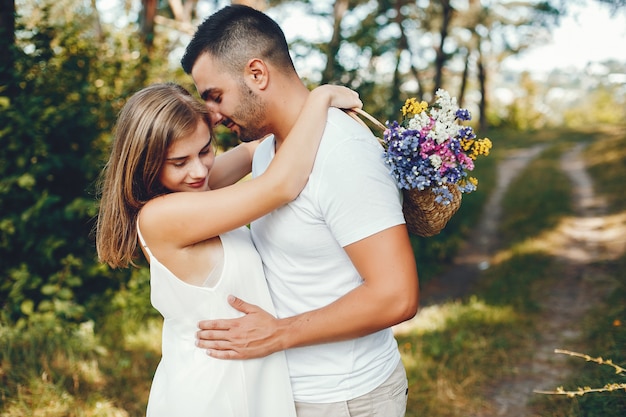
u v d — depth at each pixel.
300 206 1.67
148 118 1.66
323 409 1.75
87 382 3.57
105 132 4.96
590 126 31.03
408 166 1.62
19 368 3.45
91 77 5.19
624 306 5.22
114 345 4.31
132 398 3.54
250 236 1.91
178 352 1.77
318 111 1.66
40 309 4.21
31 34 4.90
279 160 1.63
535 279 6.93
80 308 4.21
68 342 3.90
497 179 16.61
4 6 4.57
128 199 1.73
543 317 5.60
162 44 6.31
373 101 7.54
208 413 1.69
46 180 4.60
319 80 7.02
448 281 7.65
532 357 4.62
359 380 1.74
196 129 1.71
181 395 1.72
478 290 6.88
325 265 1.71
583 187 13.63
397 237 1.60
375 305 1.59
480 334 5.06
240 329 1.70
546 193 12.94
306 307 1.77
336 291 1.73
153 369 3.98
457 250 9.23
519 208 11.91
